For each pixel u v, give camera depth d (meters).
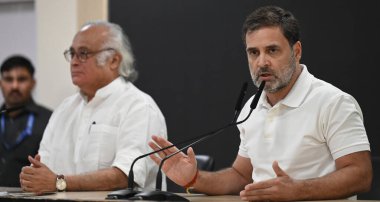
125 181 5.12
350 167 4.11
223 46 7.55
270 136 4.46
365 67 6.77
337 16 6.92
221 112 7.53
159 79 7.94
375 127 6.69
